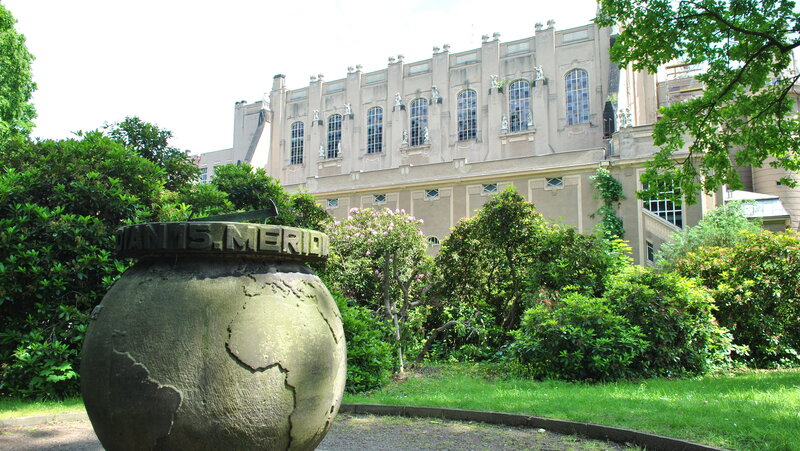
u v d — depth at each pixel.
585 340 8.80
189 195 11.00
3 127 15.02
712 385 7.84
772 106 11.68
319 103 41.44
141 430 2.63
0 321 8.04
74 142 9.19
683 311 9.83
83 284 8.22
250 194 13.51
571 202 23.91
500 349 11.56
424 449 5.03
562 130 33.06
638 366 9.32
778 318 11.43
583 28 33.59
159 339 2.69
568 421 5.48
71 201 8.52
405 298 11.80
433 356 12.09
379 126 38.97
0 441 5.45
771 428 4.84
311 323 2.98
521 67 34.75
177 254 2.91
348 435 5.61
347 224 14.40
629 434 4.99
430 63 37.78
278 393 2.75
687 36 11.02
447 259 12.66
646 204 22.73
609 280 11.31
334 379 3.07
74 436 5.68
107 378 2.71
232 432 2.63
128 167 9.38
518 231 12.07
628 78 33.50
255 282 2.90
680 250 19.08
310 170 40.88
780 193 31.62
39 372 7.33
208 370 2.64
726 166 12.15
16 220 7.83
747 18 10.70
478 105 35.66
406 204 27.22
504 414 5.95
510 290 12.79
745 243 12.02
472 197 25.83
